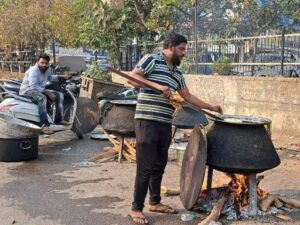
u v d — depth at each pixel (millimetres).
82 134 8969
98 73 14445
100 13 14000
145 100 4504
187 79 11211
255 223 4504
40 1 18875
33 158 7266
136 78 4359
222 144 4461
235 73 10469
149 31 14000
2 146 7047
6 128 7008
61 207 5074
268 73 9727
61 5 17500
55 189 5723
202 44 11273
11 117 7598
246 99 9648
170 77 4520
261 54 9852
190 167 4660
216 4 11977
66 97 9055
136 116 4531
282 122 8953
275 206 4879
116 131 6859
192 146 4719
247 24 11750
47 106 8641
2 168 6738
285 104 8867
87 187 5793
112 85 11484
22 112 8180
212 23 11797
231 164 4391
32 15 18984
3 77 20734
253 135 4449
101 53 16188
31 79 8344
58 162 7113
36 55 21156
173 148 6930
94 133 9492
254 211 4652
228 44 10641
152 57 4465
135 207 4629
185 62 11602
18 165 6918
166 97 4375
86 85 11680
